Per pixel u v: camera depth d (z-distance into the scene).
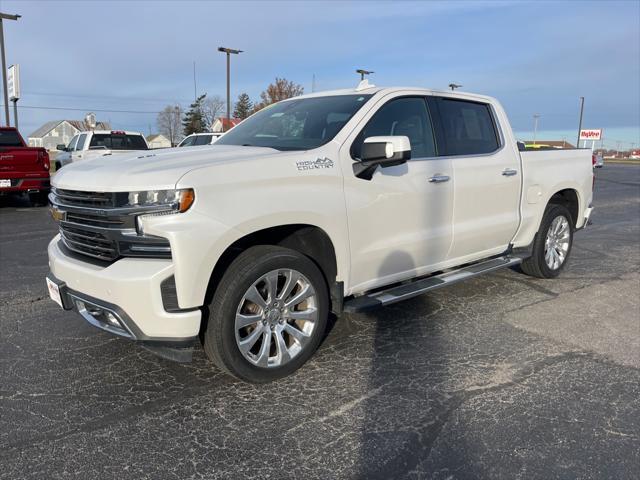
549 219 5.72
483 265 5.09
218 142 4.54
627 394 3.37
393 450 2.78
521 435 2.91
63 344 4.14
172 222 2.95
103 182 3.13
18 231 9.10
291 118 4.38
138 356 3.92
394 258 4.14
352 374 3.63
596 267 6.70
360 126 3.95
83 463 2.67
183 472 2.61
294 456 2.73
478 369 3.72
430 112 4.56
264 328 3.41
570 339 4.27
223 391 3.40
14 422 3.03
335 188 3.66
